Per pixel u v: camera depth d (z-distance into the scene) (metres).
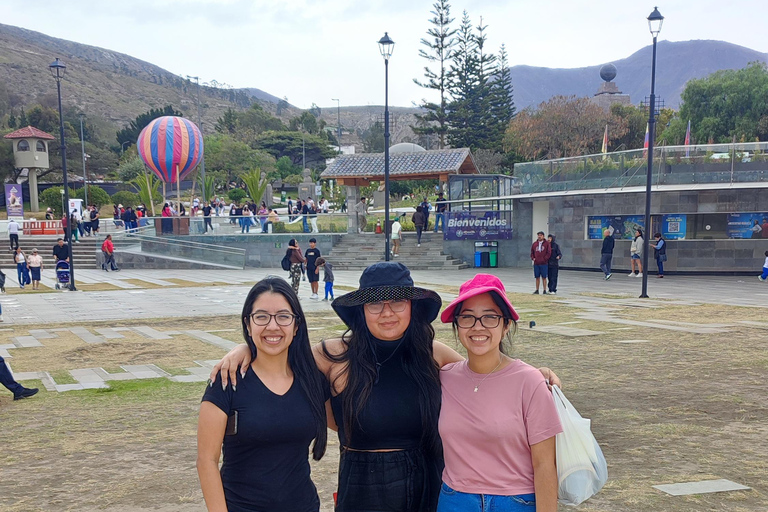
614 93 102.12
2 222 38.66
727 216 24.27
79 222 34.72
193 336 12.72
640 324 12.67
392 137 123.69
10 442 5.96
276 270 31.06
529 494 2.30
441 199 33.62
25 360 10.42
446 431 2.38
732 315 13.73
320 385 2.50
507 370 2.38
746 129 49.72
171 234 32.53
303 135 111.75
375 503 2.47
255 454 2.34
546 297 18.19
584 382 7.80
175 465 5.19
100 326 14.21
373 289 2.44
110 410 7.15
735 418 6.09
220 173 85.88
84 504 4.36
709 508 4.00
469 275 26.14
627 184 25.17
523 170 29.22
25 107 168.62
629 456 5.06
